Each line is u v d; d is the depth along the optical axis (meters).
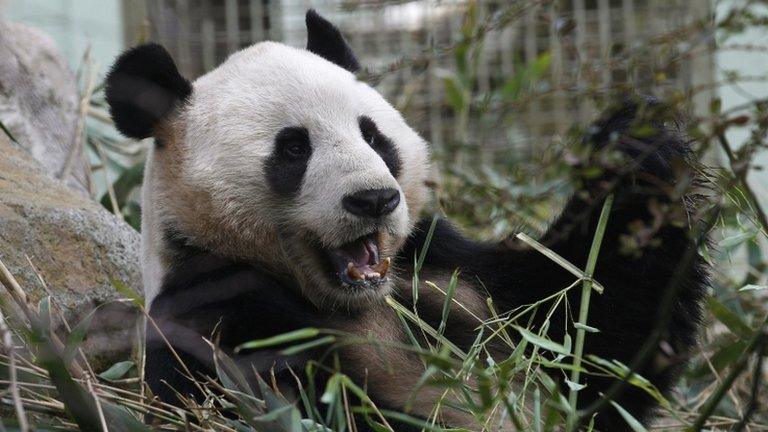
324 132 9.46
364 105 9.89
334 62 11.01
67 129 14.62
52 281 10.61
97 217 11.44
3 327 7.11
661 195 9.34
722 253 11.16
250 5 23.66
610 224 9.57
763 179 15.93
